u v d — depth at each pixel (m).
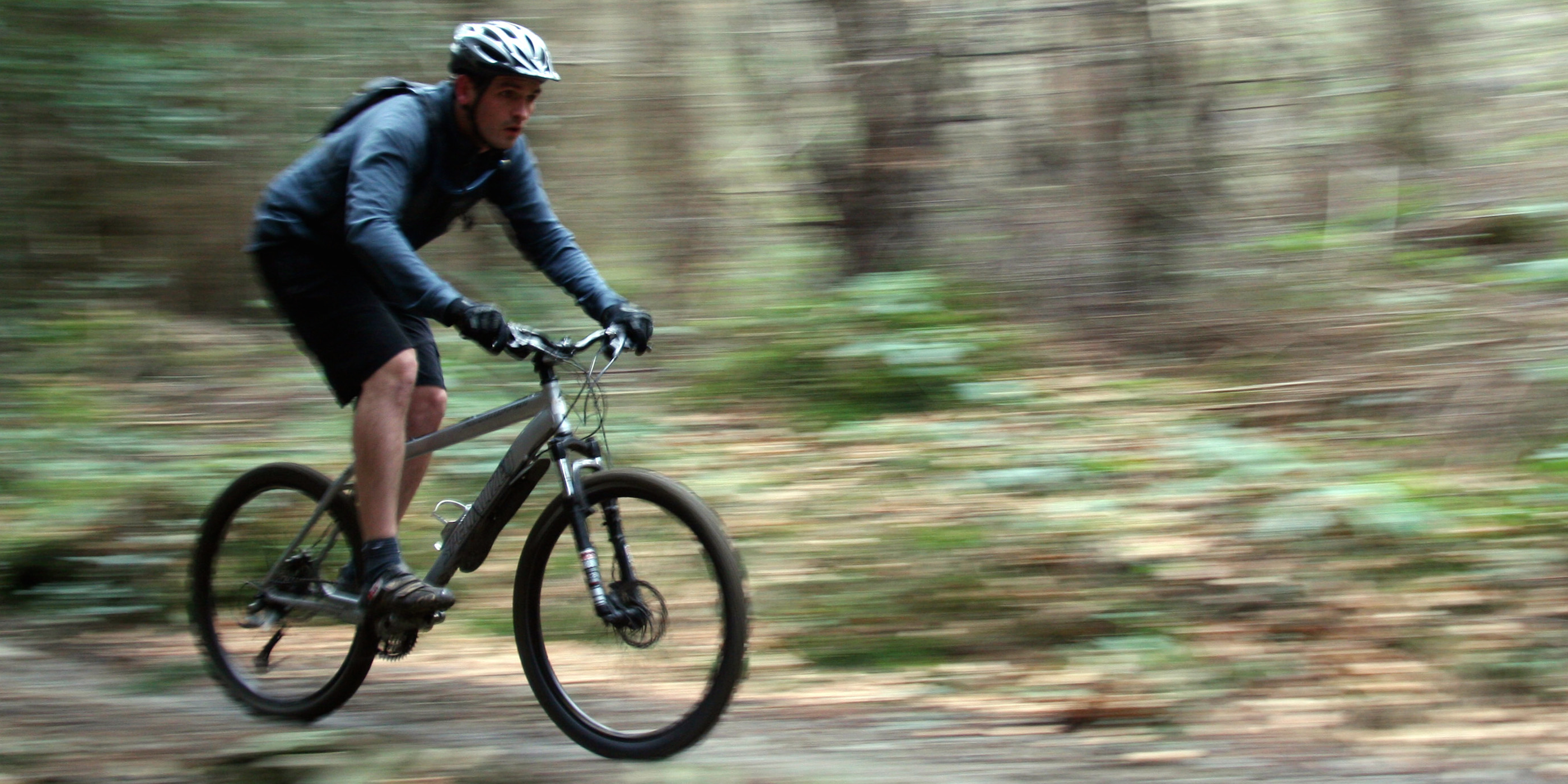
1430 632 3.64
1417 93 5.97
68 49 6.77
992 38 6.22
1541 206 5.55
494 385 5.81
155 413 5.80
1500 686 3.40
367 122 3.06
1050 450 4.83
